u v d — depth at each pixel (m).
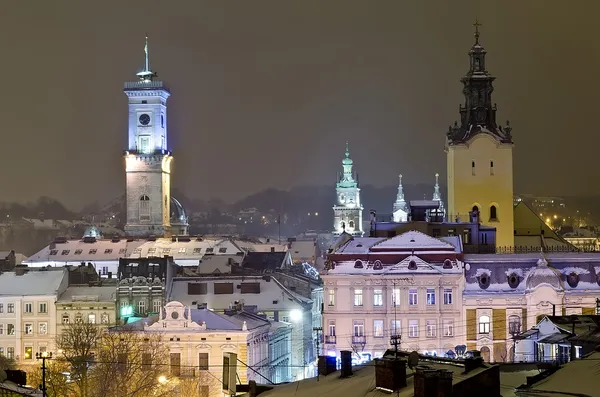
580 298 155.62
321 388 73.38
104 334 151.25
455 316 155.88
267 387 80.94
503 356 154.75
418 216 182.62
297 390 75.56
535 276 155.88
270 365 175.38
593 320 86.81
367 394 65.12
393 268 157.00
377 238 163.75
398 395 60.81
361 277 157.12
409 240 158.88
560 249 174.88
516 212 191.62
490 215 183.38
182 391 149.00
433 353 152.75
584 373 59.16
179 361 156.88
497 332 155.75
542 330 87.50
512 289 156.62
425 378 55.47
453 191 183.62
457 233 173.00
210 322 158.62
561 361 76.31
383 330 156.25
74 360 134.62
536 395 56.53
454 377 59.34
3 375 90.31
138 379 133.38
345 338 156.88
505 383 63.47
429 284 156.38
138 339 143.38
